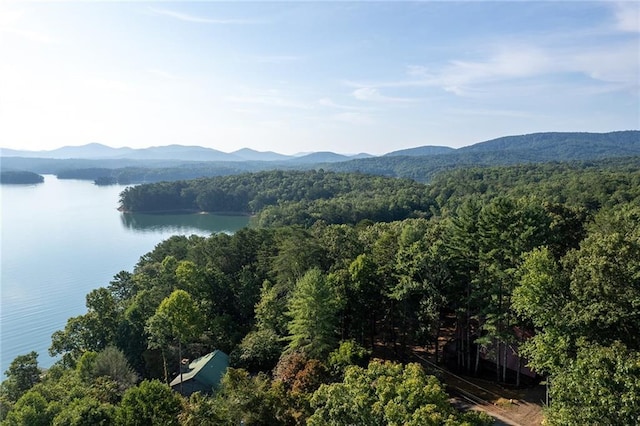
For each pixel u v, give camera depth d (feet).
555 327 90.89
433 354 152.56
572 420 69.72
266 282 184.55
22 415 91.30
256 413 86.02
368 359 116.57
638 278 79.41
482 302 129.08
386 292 141.18
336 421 68.69
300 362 112.16
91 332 173.27
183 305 145.18
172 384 138.00
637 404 61.67
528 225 127.13
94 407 92.43
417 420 59.31
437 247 137.28
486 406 116.16
